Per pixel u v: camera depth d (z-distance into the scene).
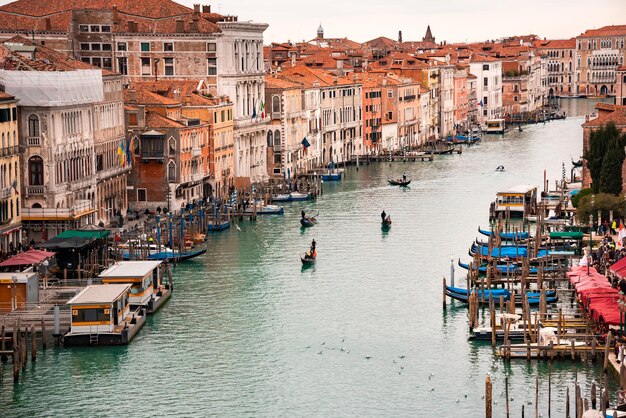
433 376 90.88
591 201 142.75
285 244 145.50
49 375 92.31
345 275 125.38
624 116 170.12
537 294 110.56
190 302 114.25
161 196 168.00
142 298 108.56
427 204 178.88
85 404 86.25
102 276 108.06
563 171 198.25
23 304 105.25
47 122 136.00
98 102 154.75
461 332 102.31
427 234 150.12
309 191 191.62
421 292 117.00
